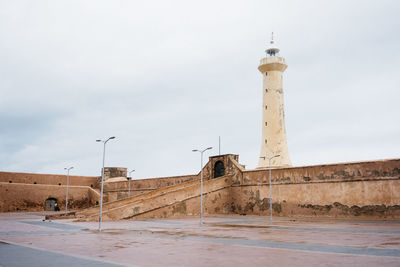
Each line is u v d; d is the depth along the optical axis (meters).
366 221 34.19
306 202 42.44
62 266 10.77
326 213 40.31
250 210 48.72
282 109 66.94
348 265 10.88
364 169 37.88
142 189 64.38
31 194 62.31
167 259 12.23
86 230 25.05
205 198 48.31
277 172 46.16
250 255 13.11
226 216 46.31
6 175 60.59
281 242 17.23
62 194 66.19
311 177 42.38
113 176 75.75
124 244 16.70
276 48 69.56
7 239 19.05
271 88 67.12
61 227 27.72
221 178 51.06
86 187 70.12
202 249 14.83
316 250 14.32
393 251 13.93
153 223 32.78
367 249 14.53
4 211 58.75
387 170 36.16
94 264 11.16
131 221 36.19
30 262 11.49
